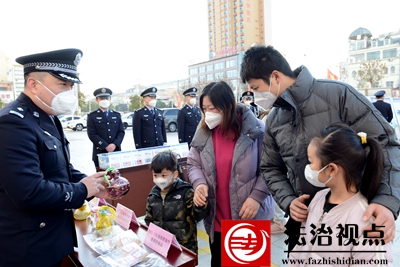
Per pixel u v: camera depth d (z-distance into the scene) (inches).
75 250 53.5
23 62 49.3
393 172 43.3
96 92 185.5
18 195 41.6
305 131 51.0
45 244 46.8
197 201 63.0
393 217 39.1
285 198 55.0
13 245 45.1
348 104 47.7
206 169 67.0
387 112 258.1
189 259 48.2
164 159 73.2
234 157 63.7
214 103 62.6
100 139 178.4
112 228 60.4
